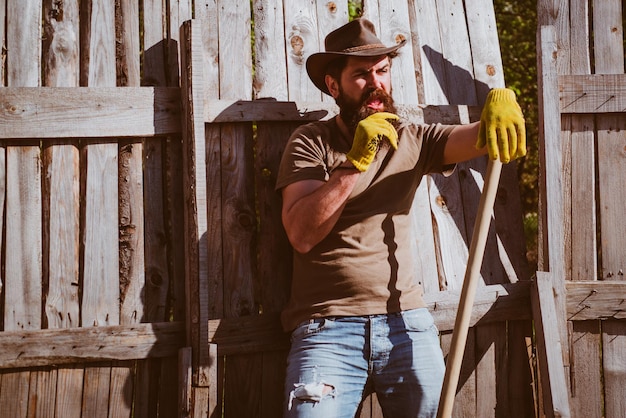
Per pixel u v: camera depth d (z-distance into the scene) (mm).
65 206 2807
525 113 5211
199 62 2820
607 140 3268
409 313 2664
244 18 3059
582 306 3146
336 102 2850
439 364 2676
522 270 3266
